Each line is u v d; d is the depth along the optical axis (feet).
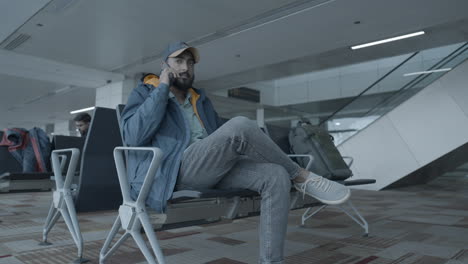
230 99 47.83
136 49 26.27
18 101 50.39
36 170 10.17
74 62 29.50
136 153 4.99
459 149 20.52
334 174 9.59
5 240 7.68
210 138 4.37
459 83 19.84
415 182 25.54
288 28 22.66
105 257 5.20
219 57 28.60
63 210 6.41
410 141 21.20
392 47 27.20
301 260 6.36
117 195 5.99
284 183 4.30
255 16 20.79
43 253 6.61
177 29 22.54
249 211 5.75
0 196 18.06
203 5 19.31
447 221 10.64
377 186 22.20
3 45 25.25
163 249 7.08
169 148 4.81
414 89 21.62
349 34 23.89
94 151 5.83
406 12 20.45
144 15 20.42
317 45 25.96
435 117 20.45
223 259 6.35
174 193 4.42
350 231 9.08
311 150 9.89
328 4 19.35
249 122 4.32
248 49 26.68
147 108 4.76
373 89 23.44
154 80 5.63
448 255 6.72
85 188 5.60
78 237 6.09
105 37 23.77
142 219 4.43
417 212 12.55
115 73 33.17
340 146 24.32
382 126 22.49
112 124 6.16
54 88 41.63
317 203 7.86
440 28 23.57
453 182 29.27
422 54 21.77
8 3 18.69
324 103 48.11
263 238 4.20
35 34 23.11
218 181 4.67
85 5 19.02
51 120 70.64
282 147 10.13
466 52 19.98
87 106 53.52
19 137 10.21
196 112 5.93
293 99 52.60
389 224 10.12
